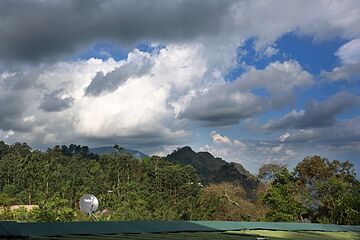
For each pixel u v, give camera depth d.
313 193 39.88
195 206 58.31
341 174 39.97
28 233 9.40
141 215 52.75
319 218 38.34
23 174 75.94
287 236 13.84
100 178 74.00
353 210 36.25
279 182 41.06
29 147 97.38
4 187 72.69
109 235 10.80
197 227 13.42
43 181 73.44
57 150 90.56
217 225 14.23
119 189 66.81
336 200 38.03
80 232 10.38
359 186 38.06
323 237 14.59
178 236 11.62
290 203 38.91
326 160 40.31
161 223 12.93
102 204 56.56
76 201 63.94
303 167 40.44
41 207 34.12
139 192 65.06
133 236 10.89
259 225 15.45
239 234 13.27
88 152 105.75
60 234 9.95
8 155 91.69
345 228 18.02
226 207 50.69
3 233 9.02
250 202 50.50
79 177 75.00
